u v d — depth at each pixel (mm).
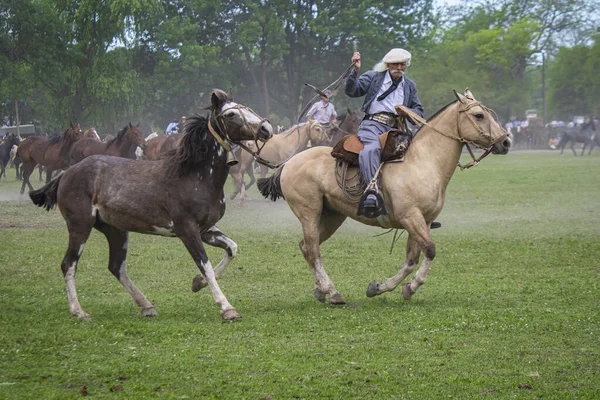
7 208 23219
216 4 59969
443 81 70562
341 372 6719
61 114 52750
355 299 10008
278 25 58156
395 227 9836
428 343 7617
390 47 63062
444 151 9555
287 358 7168
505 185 28406
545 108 82000
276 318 8883
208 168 8961
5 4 50906
